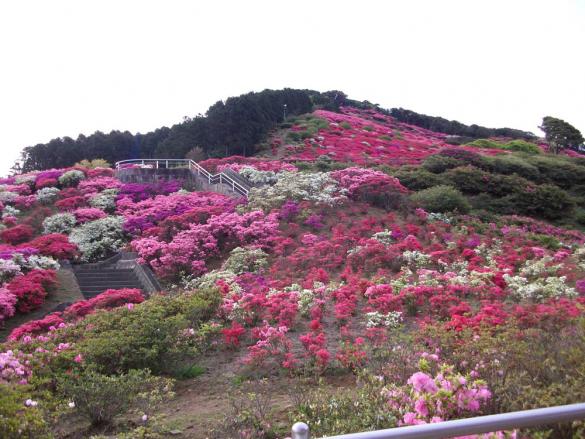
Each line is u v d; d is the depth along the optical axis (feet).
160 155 132.77
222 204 66.54
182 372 26.91
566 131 147.23
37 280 45.65
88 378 21.74
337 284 40.16
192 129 134.41
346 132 151.33
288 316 32.37
